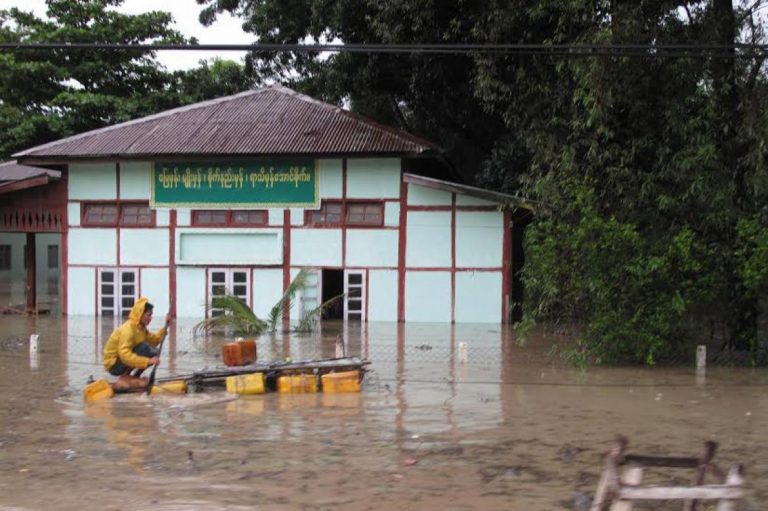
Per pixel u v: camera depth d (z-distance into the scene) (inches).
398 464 280.8
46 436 325.4
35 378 481.4
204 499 240.7
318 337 730.2
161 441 315.9
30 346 606.9
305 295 905.5
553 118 600.1
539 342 687.1
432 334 756.0
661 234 550.0
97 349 627.5
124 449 302.8
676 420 358.0
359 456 291.7
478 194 855.1
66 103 1333.7
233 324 764.0
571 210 544.4
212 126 964.6
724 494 181.3
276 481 259.9
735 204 546.3
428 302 884.0
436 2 705.6
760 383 467.5
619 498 183.9
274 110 1000.2
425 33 737.6
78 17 1464.1
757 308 554.3
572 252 531.2
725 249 539.8
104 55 1441.9
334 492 247.9
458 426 344.2
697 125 534.9
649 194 551.8
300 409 382.6
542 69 620.1
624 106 562.6
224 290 824.9
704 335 613.3
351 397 417.1
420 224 885.8
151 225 938.7
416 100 987.9
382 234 892.0
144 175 939.3
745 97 543.8
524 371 514.9
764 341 560.7
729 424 349.4
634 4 540.7
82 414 371.2
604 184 567.8
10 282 1609.3
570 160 565.9
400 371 514.9
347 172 898.1
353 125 934.4
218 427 341.7
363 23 870.4
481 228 874.8
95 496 243.8
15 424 349.1
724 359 549.6
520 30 627.2
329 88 1063.6
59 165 954.1
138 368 428.5
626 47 406.3
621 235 516.4
